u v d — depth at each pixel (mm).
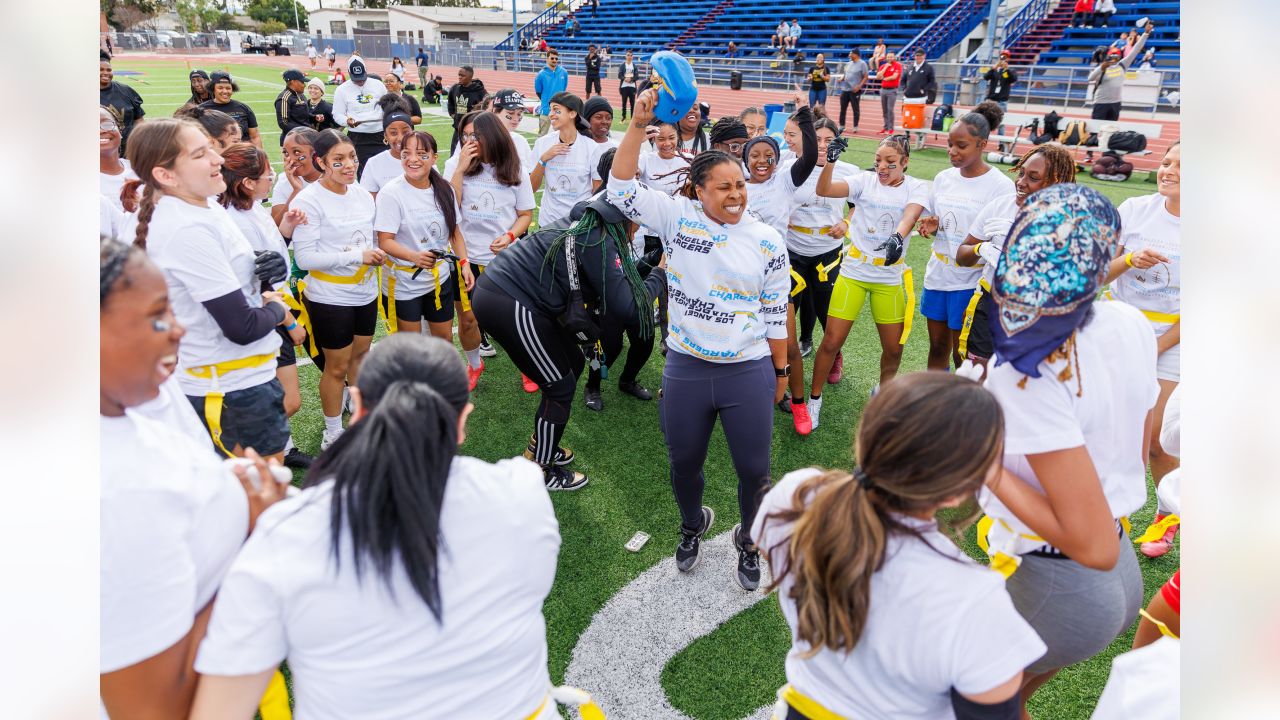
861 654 1306
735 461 2840
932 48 20328
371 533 1114
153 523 1137
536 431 3477
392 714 1202
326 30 57438
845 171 4352
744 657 2691
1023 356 1453
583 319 3115
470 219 4547
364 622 1147
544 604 2932
